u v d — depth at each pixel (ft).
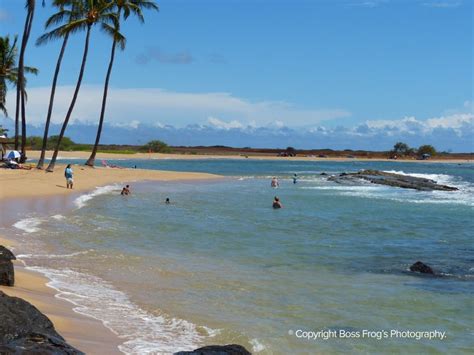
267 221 84.53
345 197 134.31
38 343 20.52
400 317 34.91
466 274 48.60
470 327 33.14
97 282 40.83
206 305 36.17
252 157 611.88
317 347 28.94
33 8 161.07
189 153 595.47
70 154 394.73
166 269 46.91
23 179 130.11
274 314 34.71
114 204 100.27
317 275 47.14
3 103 195.31
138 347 26.63
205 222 80.69
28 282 37.99
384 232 75.36
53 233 62.44
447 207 111.24
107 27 157.99
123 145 645.51
